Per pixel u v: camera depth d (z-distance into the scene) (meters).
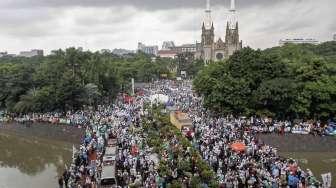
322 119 92.88
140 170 57.81
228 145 67.06
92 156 68.44
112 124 90.88
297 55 126.81
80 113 110.69
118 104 134.62
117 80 158.00
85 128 97.31
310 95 90.81
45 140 105.19
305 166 72.75
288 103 92.38
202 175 52.62
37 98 121.12
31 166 81.88
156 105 119.62
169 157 59.72
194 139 72.44
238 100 94.56
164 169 54.31
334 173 68.25
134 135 77.06
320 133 82.81
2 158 89.38
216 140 70.50
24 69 139.75
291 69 99.38
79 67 139.62
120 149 68.69
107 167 60.06
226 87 95.75
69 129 101.31
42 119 110.88
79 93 120.25
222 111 97.38
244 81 96.38
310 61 96.69
